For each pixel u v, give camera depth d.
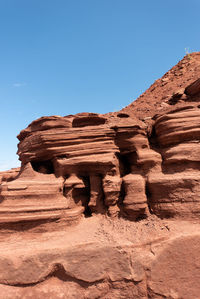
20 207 7.36
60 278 6.48
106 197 8.41
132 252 6.57
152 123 10.02
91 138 8.98
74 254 6.54
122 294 6.22
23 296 6.04
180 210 7.46
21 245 6.80
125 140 9.20
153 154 8.78
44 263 6.38
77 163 8.56
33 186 7.86
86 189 9.15
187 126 8.44
